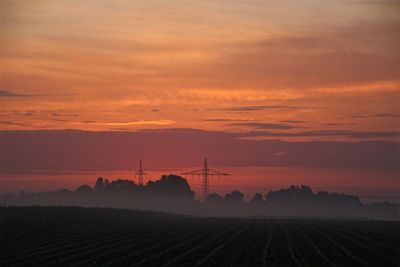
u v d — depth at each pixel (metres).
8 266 36.66
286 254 46.03
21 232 62.22
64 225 75.31
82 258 41.50
